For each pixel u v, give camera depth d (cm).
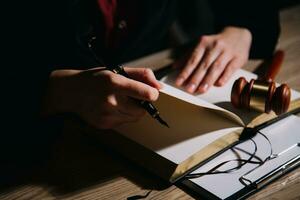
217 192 74
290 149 84
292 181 77
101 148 90
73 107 94
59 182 82
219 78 112
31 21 123
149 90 82
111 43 154
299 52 132
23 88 103
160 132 85
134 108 85
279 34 139
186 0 180
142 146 82
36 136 93
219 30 150
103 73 88
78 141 93
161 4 165
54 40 123
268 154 83
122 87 84
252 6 145
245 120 91
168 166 77
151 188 78
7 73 108
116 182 80
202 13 181
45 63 115
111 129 89
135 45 160
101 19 148
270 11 144
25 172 85
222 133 83
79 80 94
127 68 92
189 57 121
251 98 91
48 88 100
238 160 81
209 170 80
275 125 92
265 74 114
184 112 91
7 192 80
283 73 118
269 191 75
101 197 77
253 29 140
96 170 84
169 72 120
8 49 116
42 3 126
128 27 159
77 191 79
